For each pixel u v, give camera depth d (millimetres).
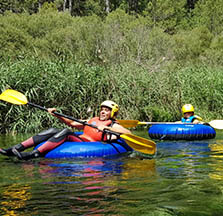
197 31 25938
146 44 16766
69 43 17984
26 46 18328
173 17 34406
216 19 30500
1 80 8266
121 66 10422
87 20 25250
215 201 2629
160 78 10250
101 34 17469
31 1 36938
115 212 2418
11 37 18125
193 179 3305
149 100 9766
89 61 11039
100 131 5180
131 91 9445
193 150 5254
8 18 21953
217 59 20609
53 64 9148
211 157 4582
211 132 6867
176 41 22578
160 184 3119
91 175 3496
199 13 34344
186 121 7484
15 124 7918
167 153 4961
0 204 2594
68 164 4082
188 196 2752
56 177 3412
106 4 40312
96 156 4594
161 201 2637
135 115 9188
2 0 32875
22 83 8391
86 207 2516
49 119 8359
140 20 28188
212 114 10805
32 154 4480
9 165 4047
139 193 2840
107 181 3236
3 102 8156
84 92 8992
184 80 11039
